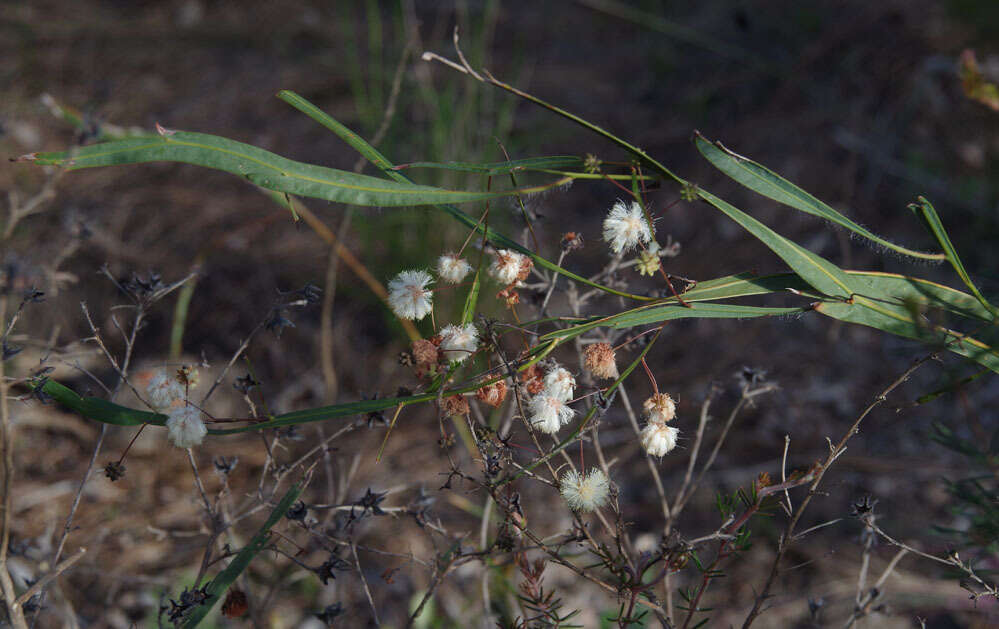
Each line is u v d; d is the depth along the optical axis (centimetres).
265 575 68
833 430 88
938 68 122
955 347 50
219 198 117
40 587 52
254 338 98
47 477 77
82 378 85
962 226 109
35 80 139
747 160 51
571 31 166
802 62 136
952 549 54
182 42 155
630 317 51
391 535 74
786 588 70
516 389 51
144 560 70
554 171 51
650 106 140
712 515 78
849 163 119
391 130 118
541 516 77
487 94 122
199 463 79
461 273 52
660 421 52
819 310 50
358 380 94
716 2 158
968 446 55
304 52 155
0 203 105
